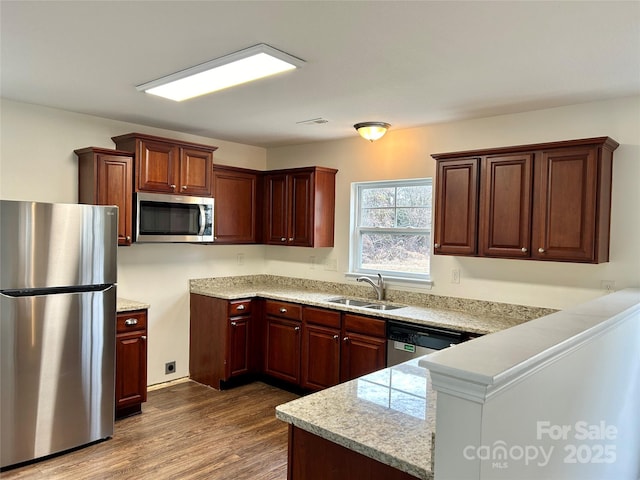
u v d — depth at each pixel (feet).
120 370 11.74
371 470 4.74
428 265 13.26
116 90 10.04
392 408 5.55
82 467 9.46
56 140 11.93
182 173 13.23
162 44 7.38
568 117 10.59
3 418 9.12
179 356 14.97
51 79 9.32
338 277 15.10
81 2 6.02
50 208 9.59
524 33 6.77
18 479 8.93
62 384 9.86
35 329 9.44
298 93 9.96
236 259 16.44
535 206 10.02
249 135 14.73
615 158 9.89
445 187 11.42
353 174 14.74
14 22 6.65
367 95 10.01
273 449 10.39
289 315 13.96
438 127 12.74
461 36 6.90
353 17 6.31
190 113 11.95
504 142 11.54
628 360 7.77
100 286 10.47
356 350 12.24
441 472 3.78
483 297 11.84
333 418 5.24
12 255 9.12
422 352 10.93
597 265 10.13
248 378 14.92
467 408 3.62
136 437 10.87
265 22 6.52
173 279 14.73
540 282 10.93
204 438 10.89
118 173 12.03
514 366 3.78
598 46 7.20
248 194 15.75
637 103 9.68
